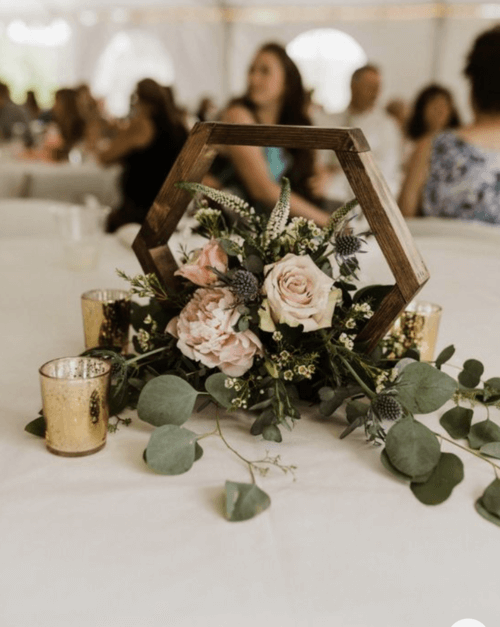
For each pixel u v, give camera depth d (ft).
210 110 20.57
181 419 2.34
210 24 27.12
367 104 12.42
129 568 1.74
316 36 27.61
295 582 1.72
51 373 2.38
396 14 24.59
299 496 2.07
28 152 16.47
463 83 24.04
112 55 28.81
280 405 2.35
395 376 2.51
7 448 2.31
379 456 2.36
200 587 1.69
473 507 2.06
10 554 1.77
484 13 23.32
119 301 3.01
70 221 4.96
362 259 4.77
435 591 1.73
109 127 18.57
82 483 2.10
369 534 1.91
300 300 2.33
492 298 4.63
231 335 2.37
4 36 28.89
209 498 2.05
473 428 2.49
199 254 2.53
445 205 8.07
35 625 1.59
